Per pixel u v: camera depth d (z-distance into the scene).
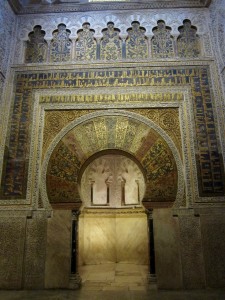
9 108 7.16
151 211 6.43
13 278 6.07
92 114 7.08
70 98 7.21
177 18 7.83
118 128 6.97
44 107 7.16
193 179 6.51
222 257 6.03
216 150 6.68
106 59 7.56
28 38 7.82
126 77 7.30
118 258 9.37
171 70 7.32
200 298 5.27
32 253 6.23
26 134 6.98
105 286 6.29
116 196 9.83
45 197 6.54
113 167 10.00
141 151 6.79
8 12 7.57
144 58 7.50
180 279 5.99
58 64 7.49
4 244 6.26
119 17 7.91
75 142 6.90
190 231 6.23
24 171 6.71
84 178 9.64
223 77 7.02
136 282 6.65
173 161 6.66
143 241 9.15
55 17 8.00
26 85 7.35
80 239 9.07
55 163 6.76
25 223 6.37
